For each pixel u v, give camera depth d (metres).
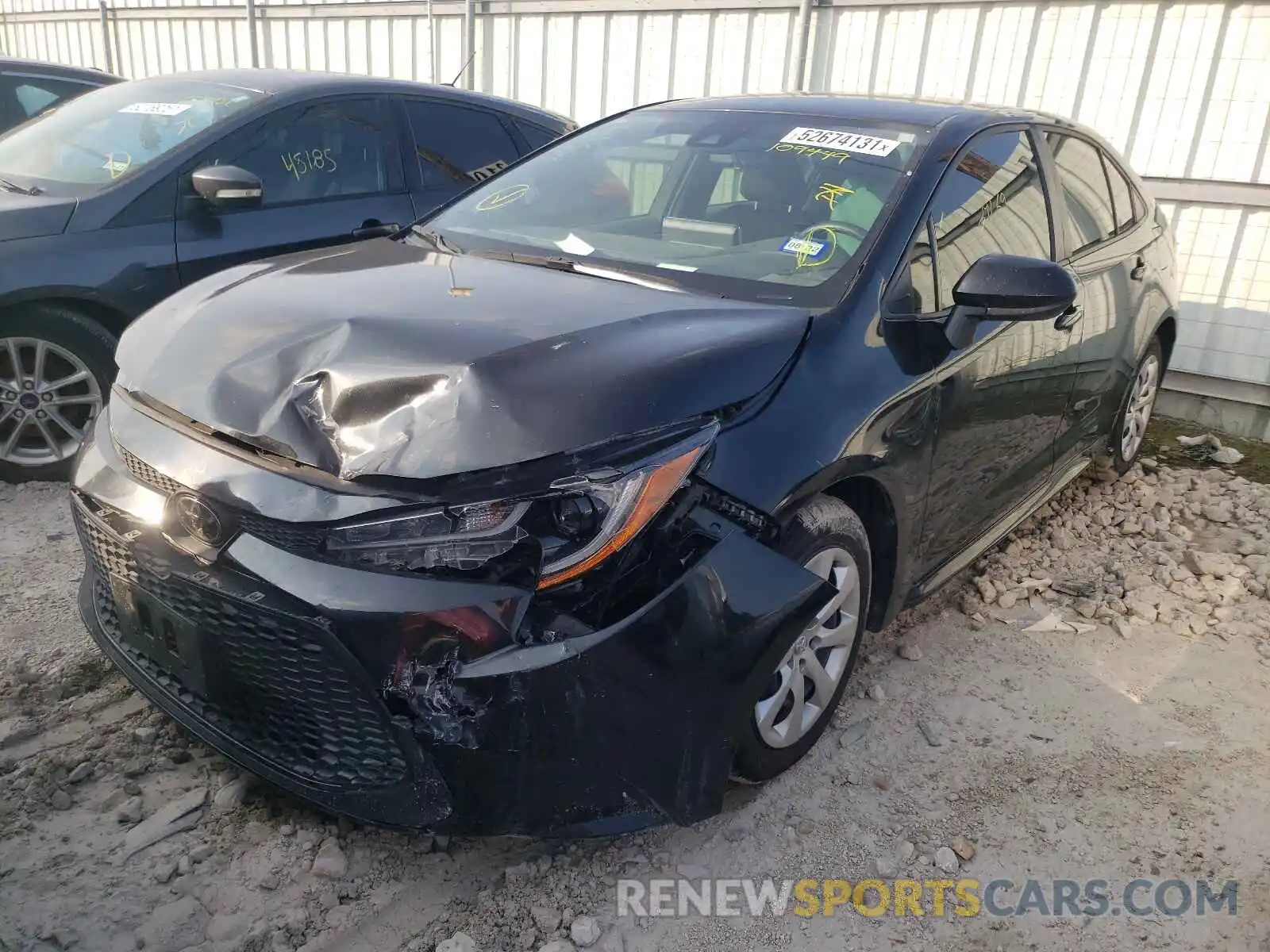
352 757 2.13
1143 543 4.57
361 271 2.85
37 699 2.88
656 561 2.16
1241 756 3.09
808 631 2.67
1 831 2.39
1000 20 6.49
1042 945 2.35
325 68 9.81
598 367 2.19
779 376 2.48
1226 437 6.31
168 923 2.19
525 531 2.02
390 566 2.01
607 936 2.26
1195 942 2.38
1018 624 3.83
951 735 3.11
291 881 2.34
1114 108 6.27
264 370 2.26
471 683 1.99
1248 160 5.97
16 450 4.27
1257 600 4.06
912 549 3.07
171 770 2.65
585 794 2.13
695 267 2.99
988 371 3.19
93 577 2.83
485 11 8.57
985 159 3.44
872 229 2.97
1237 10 5.80
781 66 7.32
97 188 4.34
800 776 2.87
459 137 5.48
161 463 2.25
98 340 4.29
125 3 11.27
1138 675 3.52
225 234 4.51
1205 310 6.34
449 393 2.09
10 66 6.70
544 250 3.20
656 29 7.77
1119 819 2.78
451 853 2.47
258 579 2.08
